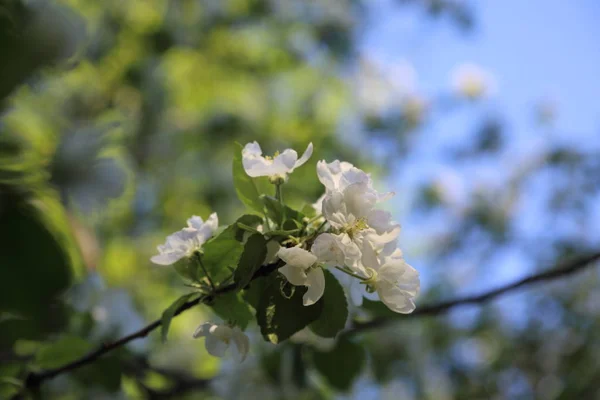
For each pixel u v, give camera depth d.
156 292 2.30
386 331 1.50
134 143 2.39
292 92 3.01
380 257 0.89
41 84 0.83
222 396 1.24
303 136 2.84
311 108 2.94
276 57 2.95
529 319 2.80
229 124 2.67
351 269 0.90
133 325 1.16
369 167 2.96
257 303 0.91
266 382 1.22
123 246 2.34
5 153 0.85
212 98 2.86
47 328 0.95
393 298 0.89
